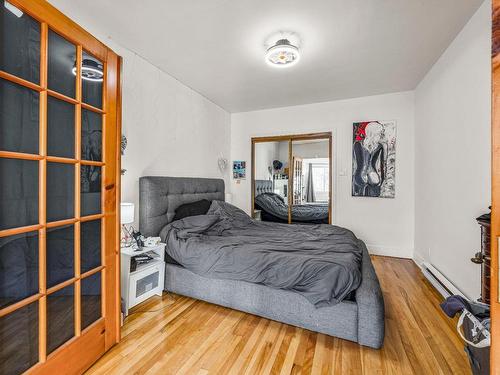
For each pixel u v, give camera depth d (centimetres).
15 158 108
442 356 151
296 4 180
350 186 386
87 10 187
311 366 143
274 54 225
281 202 439
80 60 135
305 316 173
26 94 113
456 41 220
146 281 214
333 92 359
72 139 134
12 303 106
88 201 144
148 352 154
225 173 447
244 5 181
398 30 210
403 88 344
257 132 448
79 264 135
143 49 244
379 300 155
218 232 273
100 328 148
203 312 203
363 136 376
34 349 113
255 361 147
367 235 378
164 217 272
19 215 110
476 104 187
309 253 196
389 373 137
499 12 69
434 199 273
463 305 118
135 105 254
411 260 347
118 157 162
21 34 111
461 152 211
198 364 144
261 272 187
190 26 207
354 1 177
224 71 292
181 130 326
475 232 189
